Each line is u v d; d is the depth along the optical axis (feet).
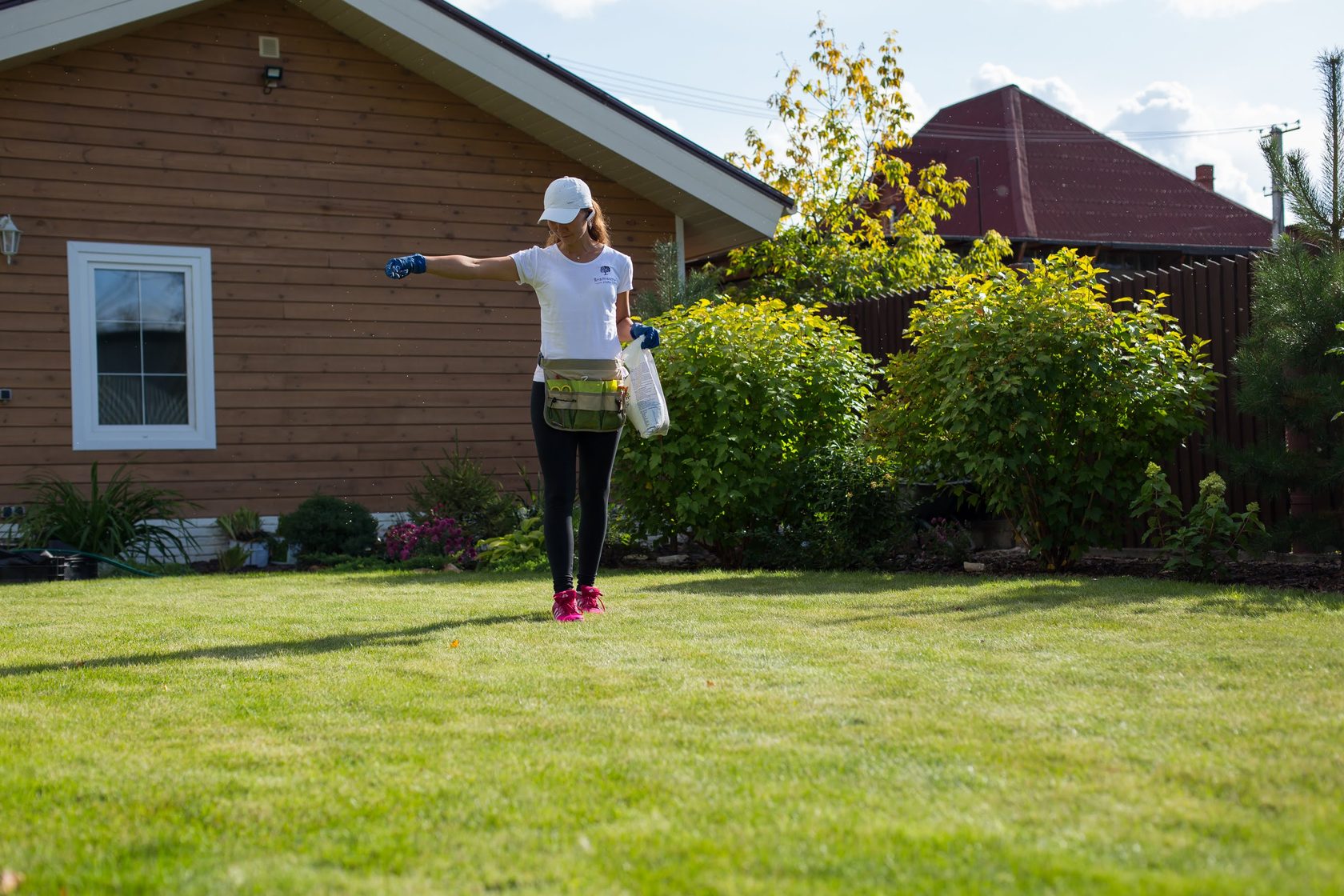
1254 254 22.13
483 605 17.29
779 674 10.89
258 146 32.42
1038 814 6.59
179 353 31.55
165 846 6.39
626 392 15.89
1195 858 5.82
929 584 19.52
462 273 15.10
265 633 14.30
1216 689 9.95
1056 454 22.11
